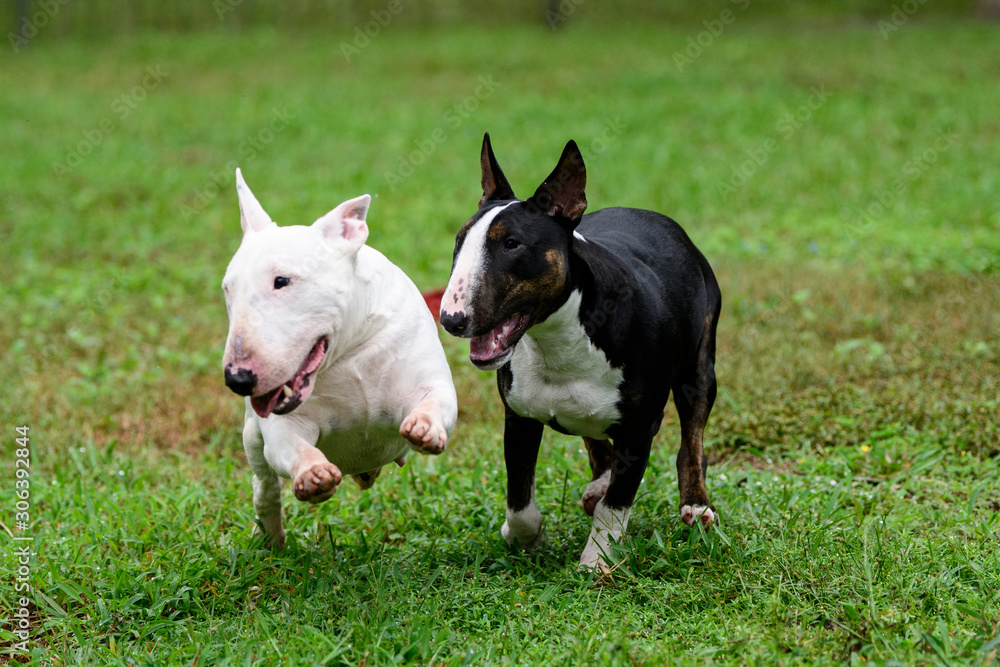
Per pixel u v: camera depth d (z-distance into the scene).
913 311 8.62
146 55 26.52
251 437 4.73
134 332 9.06
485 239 4.21
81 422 7.17
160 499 5.71
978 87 19.53
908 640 3.79
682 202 13.33
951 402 6.54
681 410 5.33
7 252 11.91
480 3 32.00
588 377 4.60
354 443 4.61
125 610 4.43
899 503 5.33
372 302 4.38
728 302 9.20
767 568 4.45
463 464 6.21
